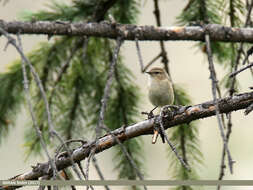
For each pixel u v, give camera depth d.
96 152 6.47
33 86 8.38
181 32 7.85
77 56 8.45
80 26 7.61
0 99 8.31
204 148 11.40
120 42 7.59
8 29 7.27
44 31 7.45
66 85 8.34
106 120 8.45
